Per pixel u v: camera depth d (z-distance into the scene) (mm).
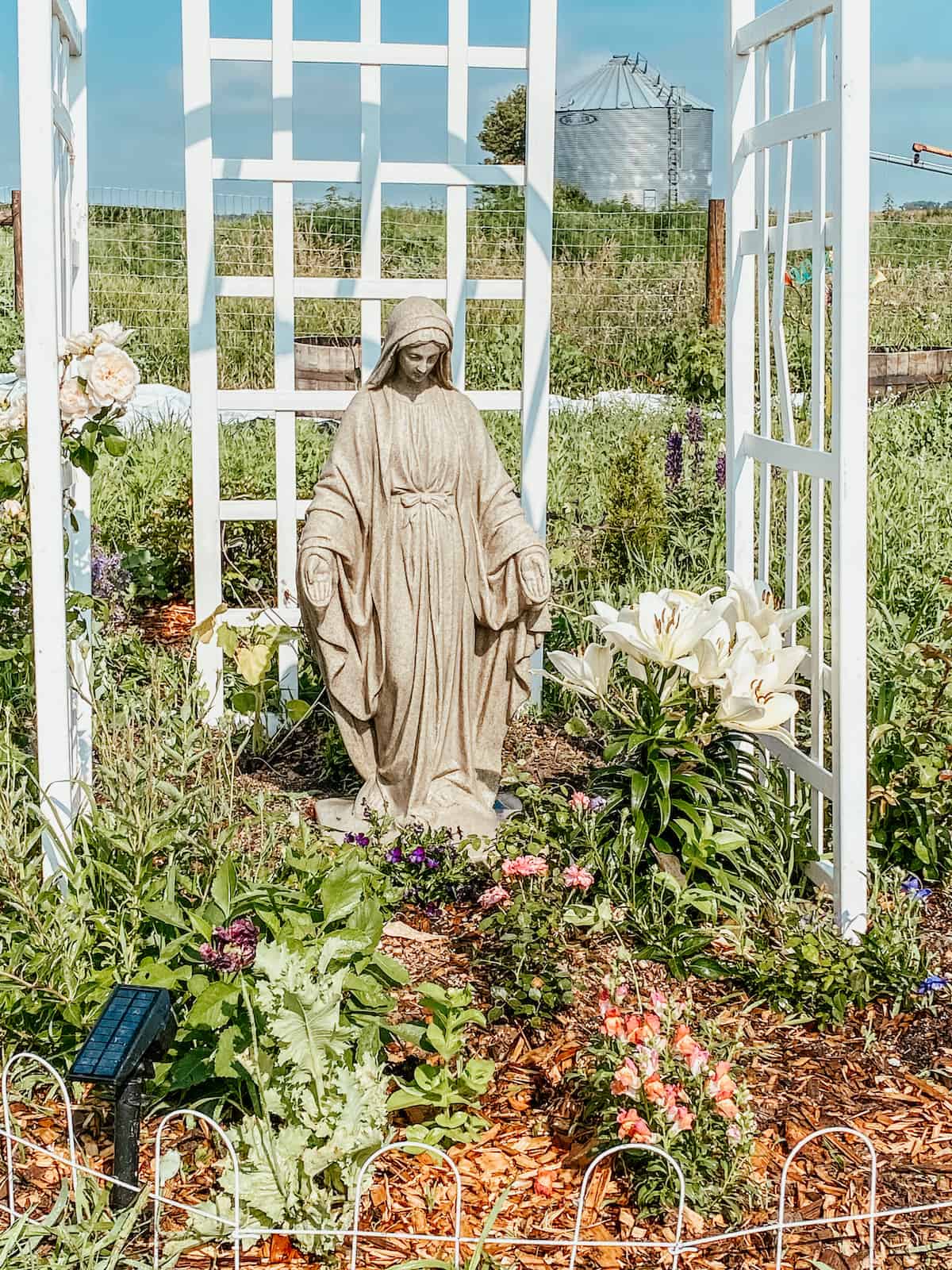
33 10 3791
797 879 4660
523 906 3986
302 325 15000
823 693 4516
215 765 4941
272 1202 2932
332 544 4559
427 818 4789
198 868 4211
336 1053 3059
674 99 17969
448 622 4695
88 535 5000
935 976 3988
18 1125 3305
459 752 4863
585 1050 3520
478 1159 3252
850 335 4039
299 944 3217
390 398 4637
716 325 13492
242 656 5719
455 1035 3334
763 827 4660
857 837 4195
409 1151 3238
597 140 17922
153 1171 3145
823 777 4344
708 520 8547
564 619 7047
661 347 14227
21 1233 2895
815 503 4391
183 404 11625
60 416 4227
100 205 14469
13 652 4773
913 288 15797
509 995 3762
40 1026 3529
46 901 3727
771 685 4539
